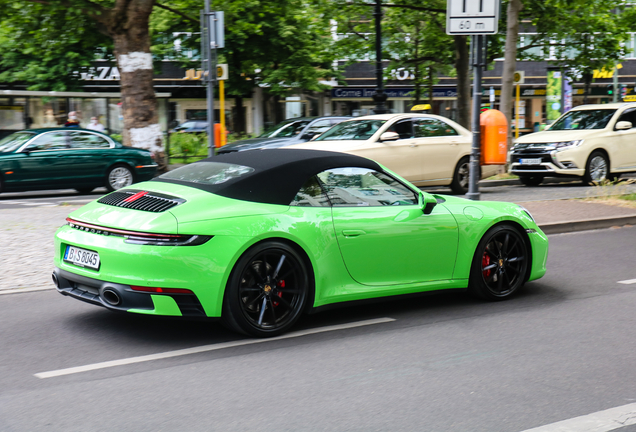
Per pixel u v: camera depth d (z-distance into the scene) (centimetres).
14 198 1902
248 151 741
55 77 3550
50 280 867
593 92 5997
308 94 5119
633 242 1202
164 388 512
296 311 653
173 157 2812
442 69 4047
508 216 799
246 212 624
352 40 3616
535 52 5744
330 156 703
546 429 439
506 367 562
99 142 1950
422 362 576
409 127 1681
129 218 611
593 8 3225
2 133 2689
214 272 597
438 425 445
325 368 559
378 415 462
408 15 3534
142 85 2014
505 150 1416
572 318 722
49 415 460
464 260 766
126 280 588
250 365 566
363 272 694
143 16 1973
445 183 1739
